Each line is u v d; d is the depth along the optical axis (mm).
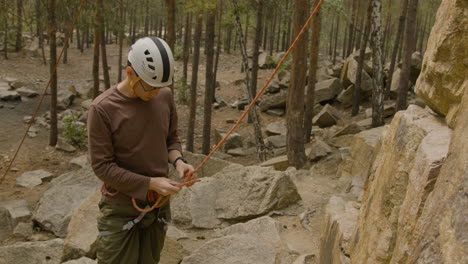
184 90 25969
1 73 28828
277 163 10984
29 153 16875
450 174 1778
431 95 2584
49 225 7523
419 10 26750
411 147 2529
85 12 16688
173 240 5012
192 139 17406
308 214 6082
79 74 32219
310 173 8906
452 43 2357
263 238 5277
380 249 2514
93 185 8250
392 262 2289
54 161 16344
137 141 2482
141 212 2586
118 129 2441
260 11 19562
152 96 2438
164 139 2621
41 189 13367
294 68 10344
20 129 19422
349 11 23219
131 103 2457
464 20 2314
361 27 21469
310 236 5426
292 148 10820
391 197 2570
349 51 31391
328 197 7082
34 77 29141
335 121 19859
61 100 23875
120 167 2514
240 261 4559
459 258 1433
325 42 39594
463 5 2322
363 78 22016
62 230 7395
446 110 2521
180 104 25781
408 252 2092
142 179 2459
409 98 19938
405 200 2305
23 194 12883
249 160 17438
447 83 2420
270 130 20281
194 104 17250
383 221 2621
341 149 11102
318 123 20016
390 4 23641
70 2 16031
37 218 7645
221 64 38219
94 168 2463
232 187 6504
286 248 5055
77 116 21609
